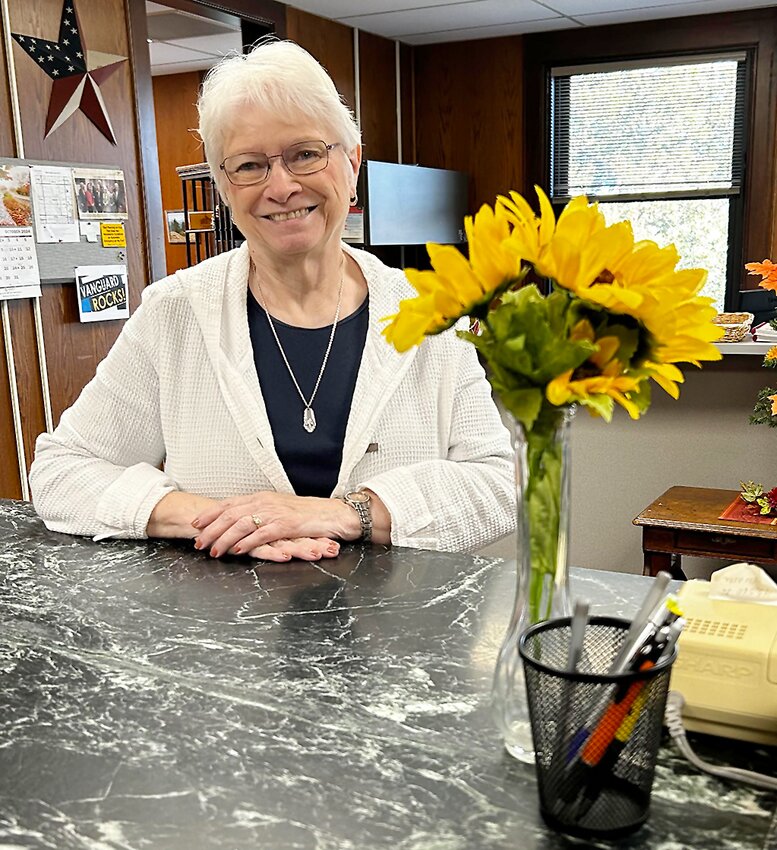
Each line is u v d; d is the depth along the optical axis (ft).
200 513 4.64
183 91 19.24
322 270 5.15
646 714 2.26
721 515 8.79
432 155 19.10
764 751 2.71
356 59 16.94
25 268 10.46
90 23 11.23
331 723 2.87
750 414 9.86
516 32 17.57
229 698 3.05
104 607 3.87
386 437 5.09
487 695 3.04
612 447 10.64
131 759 2.68
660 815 2.39
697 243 17.51
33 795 2.52
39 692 3.11
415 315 2.55
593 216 2.40
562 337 2.40
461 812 2.41
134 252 12.11
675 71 16.93
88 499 4.92
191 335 5.18
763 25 16.06
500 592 3.93
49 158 10.77
